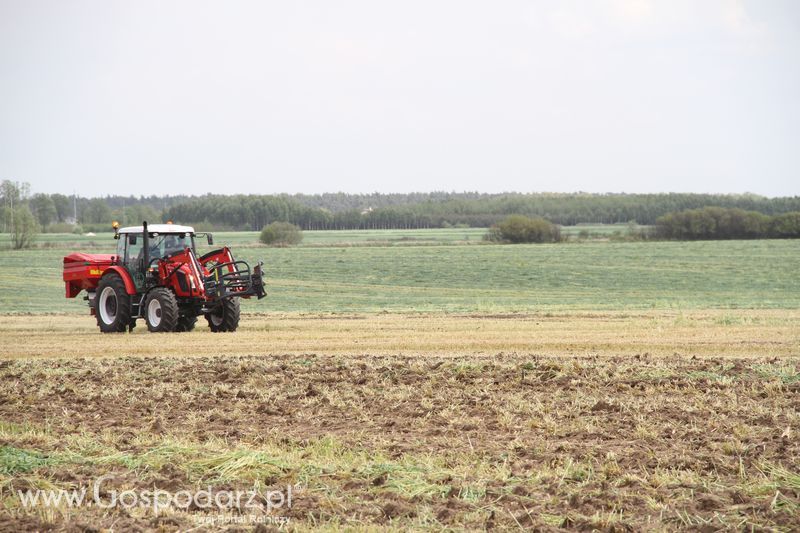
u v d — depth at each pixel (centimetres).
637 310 7906
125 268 5934
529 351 4809
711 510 1936
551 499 2025
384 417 3023
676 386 3484
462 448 2536
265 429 2847
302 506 2008
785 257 15825
